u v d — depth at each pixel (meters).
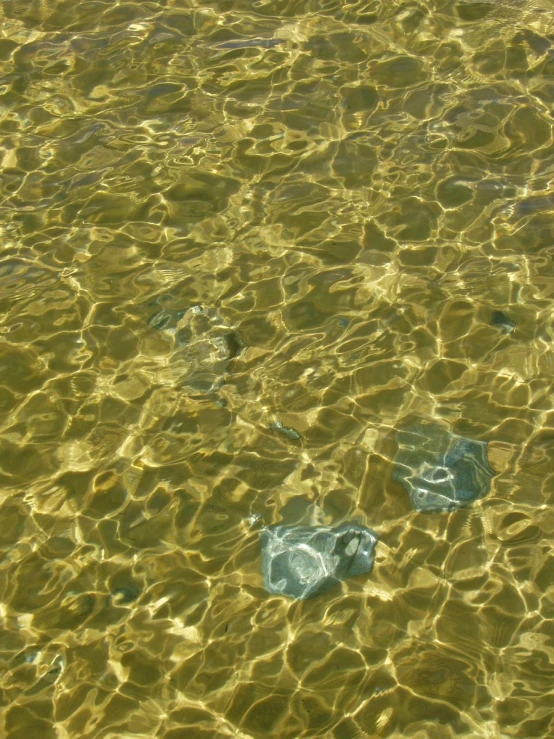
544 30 2.82
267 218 2.46
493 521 2.02
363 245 2.41
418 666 1.88
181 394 2.21
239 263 2.39
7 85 2.78
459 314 2.29
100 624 1.94
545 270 2.34
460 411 2.16
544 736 1.81
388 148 2.58
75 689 1.88
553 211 2.44
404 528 2.02
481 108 2.65
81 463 2.12
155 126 2.67
